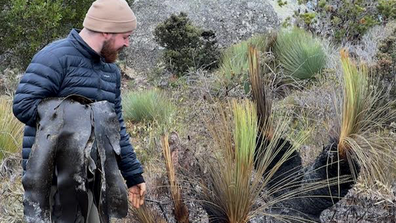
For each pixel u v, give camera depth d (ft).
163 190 14.08
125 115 27.30
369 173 14.02
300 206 13.07
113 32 10.76
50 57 10.54
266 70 28.45
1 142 20.74
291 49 30.63
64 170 10.09
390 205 14.05
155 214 13.16
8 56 36.88
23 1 34.76
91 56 10.84
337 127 13.20
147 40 40.42
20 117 10.39
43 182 10.04
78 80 10.71
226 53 35.50
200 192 12.51
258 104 13.19
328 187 12.93
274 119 15.12
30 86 10.37
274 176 13.16
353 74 12.98
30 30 35.88
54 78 10.48
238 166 11.87
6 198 15.92
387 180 14.49
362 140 12.96
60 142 10.08
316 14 36.88
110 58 11.06
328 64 30.07
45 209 10.11
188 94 28.37
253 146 11.84
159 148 19.51
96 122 10.29
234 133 12.12
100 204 10.35
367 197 14.05
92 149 10.37
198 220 13.51
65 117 10.17
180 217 12.64
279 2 39.96
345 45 33.40
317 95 22.62
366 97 13.17
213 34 36.40
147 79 35.35
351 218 14.16
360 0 36.09
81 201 10.21
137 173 11.94
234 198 11.93
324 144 14.84
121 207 10.60
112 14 10.70
